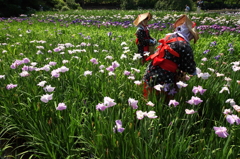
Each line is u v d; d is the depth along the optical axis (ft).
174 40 9.44
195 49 20.38
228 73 12.53
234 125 7.87
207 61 14.79
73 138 8.30
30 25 44.75
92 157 8.17
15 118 9.36
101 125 7.98
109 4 175.52
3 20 54.13
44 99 8.19
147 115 7.34
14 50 19.29
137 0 132.57
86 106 9.41
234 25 39.11
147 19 16.19
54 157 7.51
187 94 10.41
